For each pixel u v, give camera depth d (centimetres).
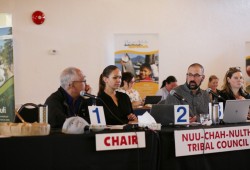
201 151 280
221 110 338
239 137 298
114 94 373
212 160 287
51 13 723
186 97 394
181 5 766
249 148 303
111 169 251
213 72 780
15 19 711
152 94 744
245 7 788
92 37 738
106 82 367
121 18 747
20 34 714
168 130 271
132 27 751
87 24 736
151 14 756
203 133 281
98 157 247
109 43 744
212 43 779
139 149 258
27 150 233
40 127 248
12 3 710
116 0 745
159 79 755
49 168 236
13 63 674
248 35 790
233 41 785
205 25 775
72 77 334
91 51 738
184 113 311
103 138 248
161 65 760
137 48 741
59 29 726
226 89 438
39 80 721
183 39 768
